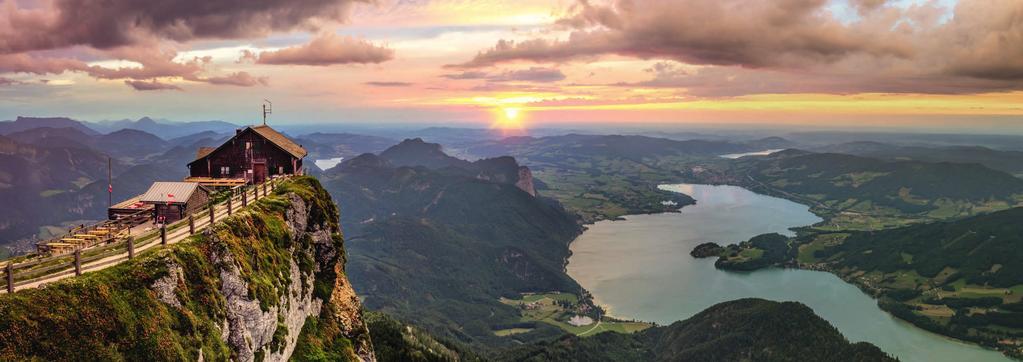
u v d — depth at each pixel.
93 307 35.31
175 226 51.44
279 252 61.16
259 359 50.00
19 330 31.58
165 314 39.44
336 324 72.31
